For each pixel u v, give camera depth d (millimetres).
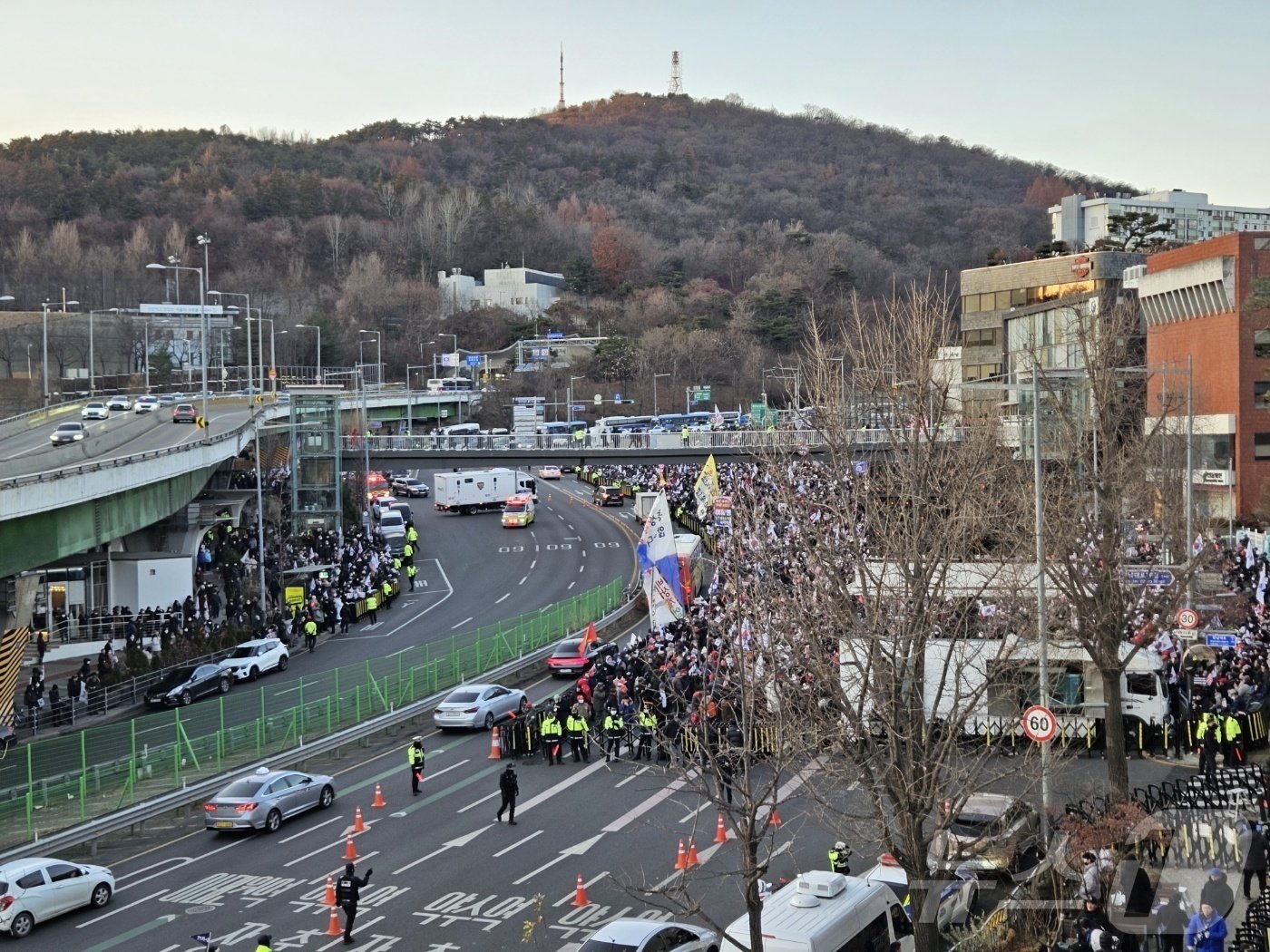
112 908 29953
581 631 68625
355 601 73750
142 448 80375
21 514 49188
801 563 33188
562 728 43844
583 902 29031
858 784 25484
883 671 23562
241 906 29766
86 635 66125
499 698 50062
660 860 32312
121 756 38188
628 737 42969
